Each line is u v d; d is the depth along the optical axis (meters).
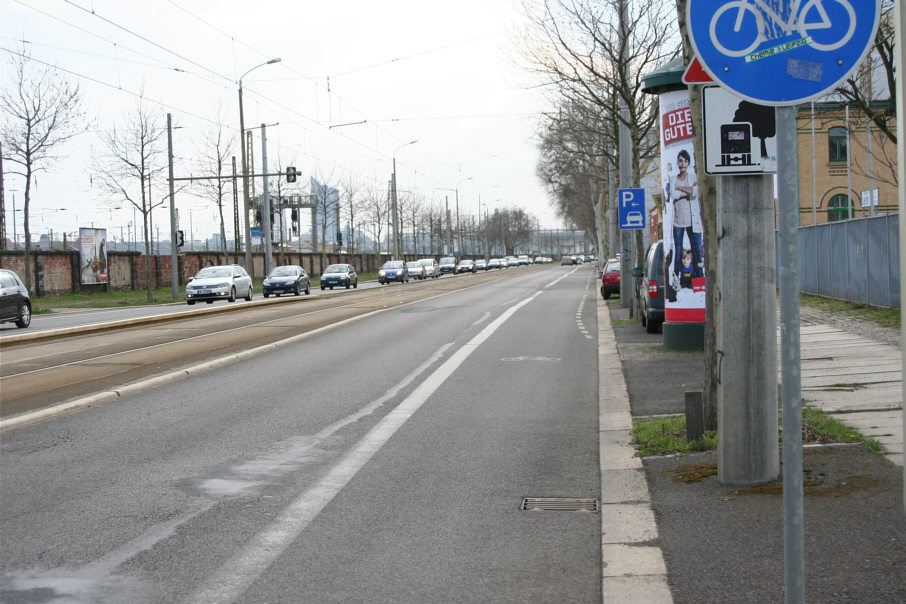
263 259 66.19
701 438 7.27
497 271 99.12
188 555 5.10
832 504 5.41
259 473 7.13
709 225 7.49
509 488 6.61
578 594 4.42
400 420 9.41
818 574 4.32
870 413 8.14
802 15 3.25
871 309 18.55
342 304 32.84
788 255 3.17
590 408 10.04
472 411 9.93
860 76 15.48
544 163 61.03
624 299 26.52
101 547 5.26
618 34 22.89
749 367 5.97
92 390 11.60
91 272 46.56
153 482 6.85
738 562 4.59
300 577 4.72
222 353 15.94
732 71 3.32
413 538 5.40
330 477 6.98
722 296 5.99
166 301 40.69
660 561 4.71
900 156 3.73
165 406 10.41
